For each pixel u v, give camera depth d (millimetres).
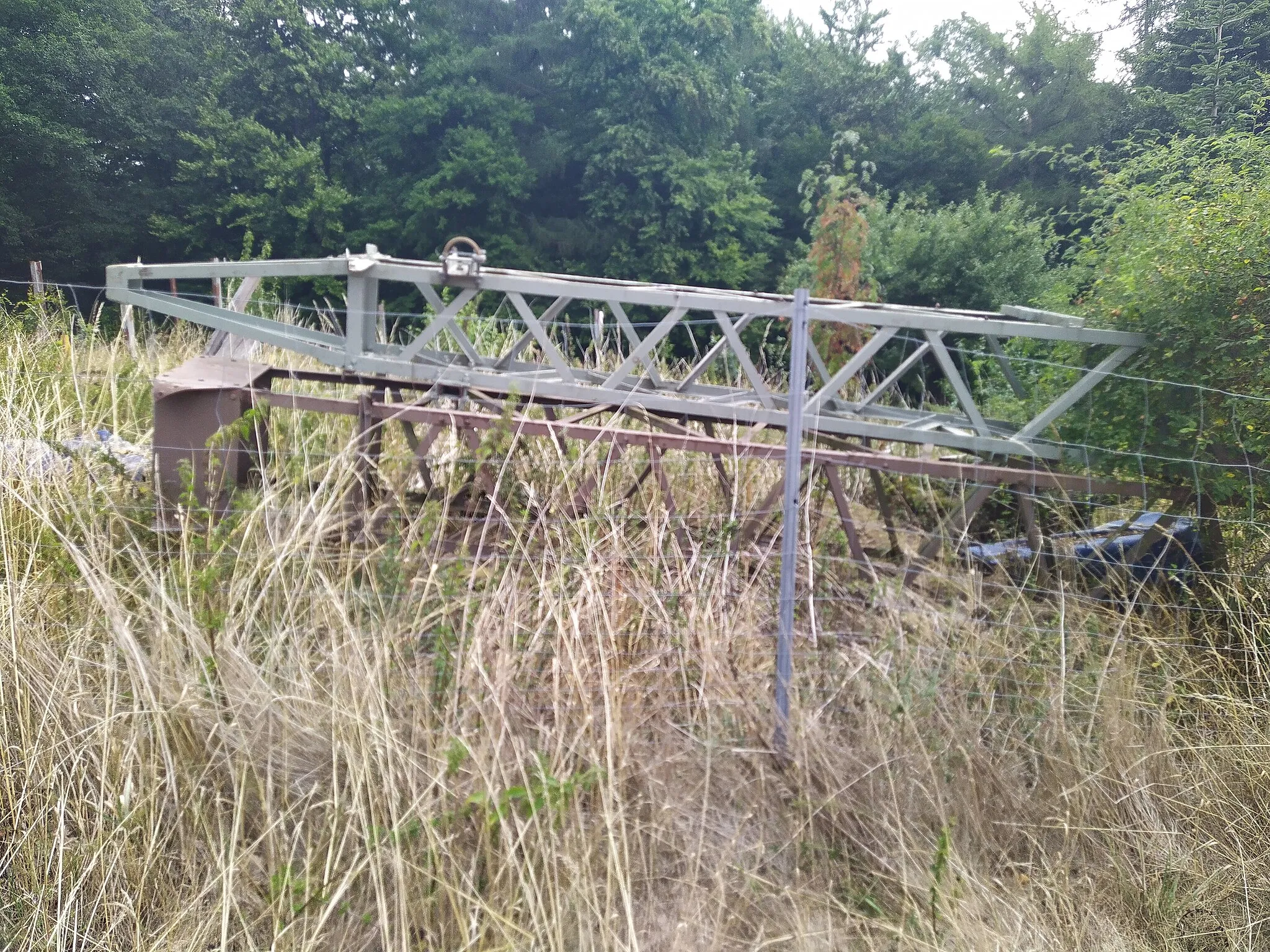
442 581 3461
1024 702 3508
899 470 3969
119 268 4168
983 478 4078
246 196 22188
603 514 3801
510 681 3123
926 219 13312
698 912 2746
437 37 25422
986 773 3268
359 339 4266
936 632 3625
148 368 5770
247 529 3537
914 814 3152
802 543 3922
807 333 3191
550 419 4664
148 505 3891
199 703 3066
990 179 22500
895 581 3896
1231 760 3414
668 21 21203
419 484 4281
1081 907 2975
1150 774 3387
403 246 22281
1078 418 4418
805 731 3178
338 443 4762
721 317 4211
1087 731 3469
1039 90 25281
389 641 3227
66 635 3361
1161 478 4195
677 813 3004
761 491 4375
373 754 2945
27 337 6094
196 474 3943
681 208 20391
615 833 2844
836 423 4238
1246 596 3863
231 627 3277
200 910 2744
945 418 4668
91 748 2998
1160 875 3080
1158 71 19750
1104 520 4367
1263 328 3865
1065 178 21578
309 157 21875
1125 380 4262
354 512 4004
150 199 23609
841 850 3051
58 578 3543
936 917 2795
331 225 21781
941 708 3398
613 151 20516
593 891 2652
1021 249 12695
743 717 3283
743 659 3459
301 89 23484
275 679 3164
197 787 2912
